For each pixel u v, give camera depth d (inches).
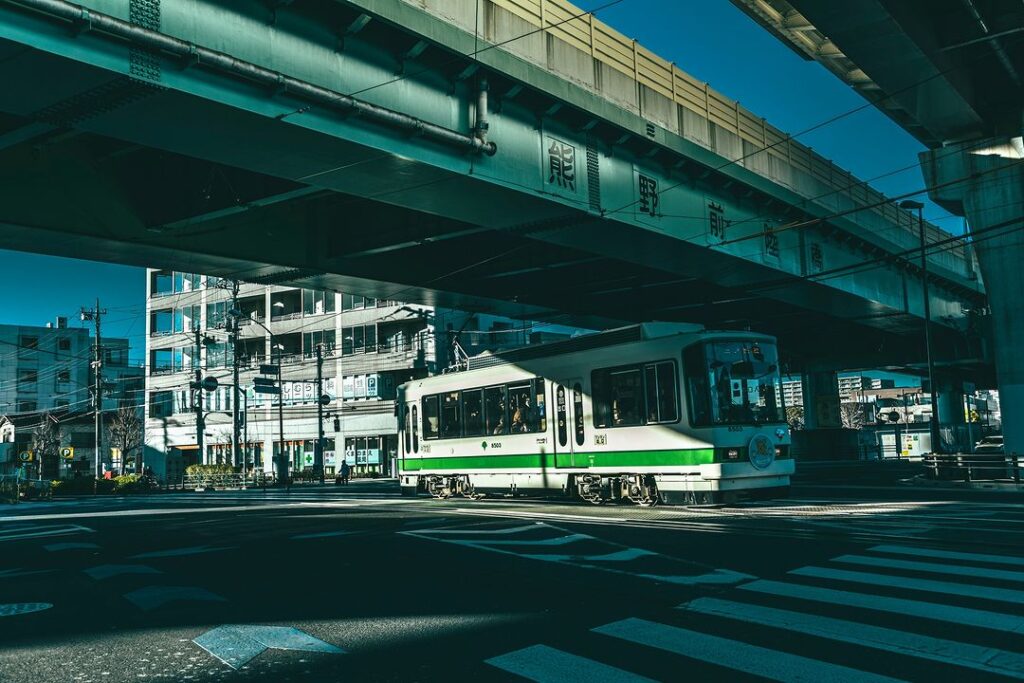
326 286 1096.8
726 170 1007.6
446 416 908.0
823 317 1772.9
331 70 606.9
